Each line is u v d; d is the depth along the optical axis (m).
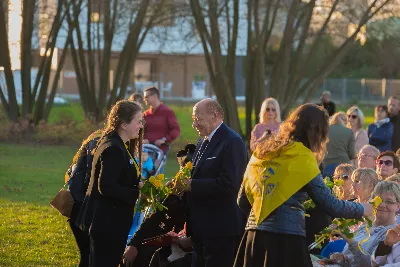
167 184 7.42
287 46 23.31
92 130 25.52
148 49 49.22
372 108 47.66
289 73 24.61
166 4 26.23
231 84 23.22
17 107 27.36
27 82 27.20
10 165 19.89
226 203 7.33
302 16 23.30
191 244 7.78
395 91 51.81
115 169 6.79
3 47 26.86
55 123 27.17
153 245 7.84
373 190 7.39
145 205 7.32
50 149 23.92
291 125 6.07
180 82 55.56
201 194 7.21
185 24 27.58
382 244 6.60
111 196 6.80
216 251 7.35
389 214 7.00
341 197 8.55
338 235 6.81
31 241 10.73
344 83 52.34
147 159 9.98
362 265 6.67
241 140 7.33
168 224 7.85
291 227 5.95
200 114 7.38
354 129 14.64
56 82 27.44
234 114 22.95
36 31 29.22
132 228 8.80
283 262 5.91
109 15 27.19
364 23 23.28
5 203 14.06
